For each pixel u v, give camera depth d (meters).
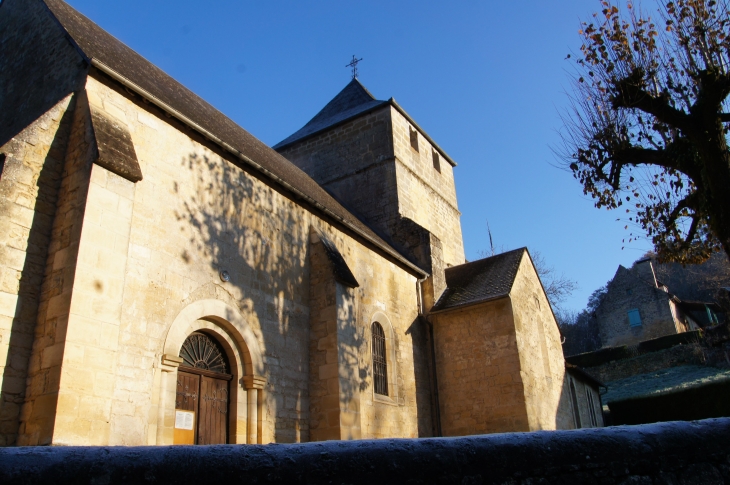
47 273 8.45
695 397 26.77
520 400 15.88
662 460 4.79
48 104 10.26
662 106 10.18
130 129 9.91
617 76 10.75
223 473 3.51
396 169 21.67
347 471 3.79
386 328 15.99
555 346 20.53
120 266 8.65
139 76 11.66
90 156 8.83
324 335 12.98
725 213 9.26
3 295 7.99
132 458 3.44
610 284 51.91
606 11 10.90
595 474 4.54
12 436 7.56
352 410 12.65
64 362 7.56
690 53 10.04
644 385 35.31
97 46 11.49
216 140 11.39
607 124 11.23
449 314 17.89
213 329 10.70
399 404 15.53
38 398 7.59
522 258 19.27
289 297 12.72
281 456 3.72
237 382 10.96
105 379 7.98
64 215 8.71
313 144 24.16
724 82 9.52
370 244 16.08
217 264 10.95
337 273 13.31
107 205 8.72
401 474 3.92
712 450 5.00
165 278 9.76
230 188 11.74
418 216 22.61
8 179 8.42
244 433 10.84
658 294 48.78
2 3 12.81
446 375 17.27
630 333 49.00
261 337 11.62
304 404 12.42
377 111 22.89
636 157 11.04
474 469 4.19
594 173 11.62
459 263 25.34
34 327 8.17
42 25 11.41
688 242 11.77
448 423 16.75
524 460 4.38
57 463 3.27
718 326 36.66
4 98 11.55
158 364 9.28
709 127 9.58
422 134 24.94
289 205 13.45
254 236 12.09
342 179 22.73
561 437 4.68
